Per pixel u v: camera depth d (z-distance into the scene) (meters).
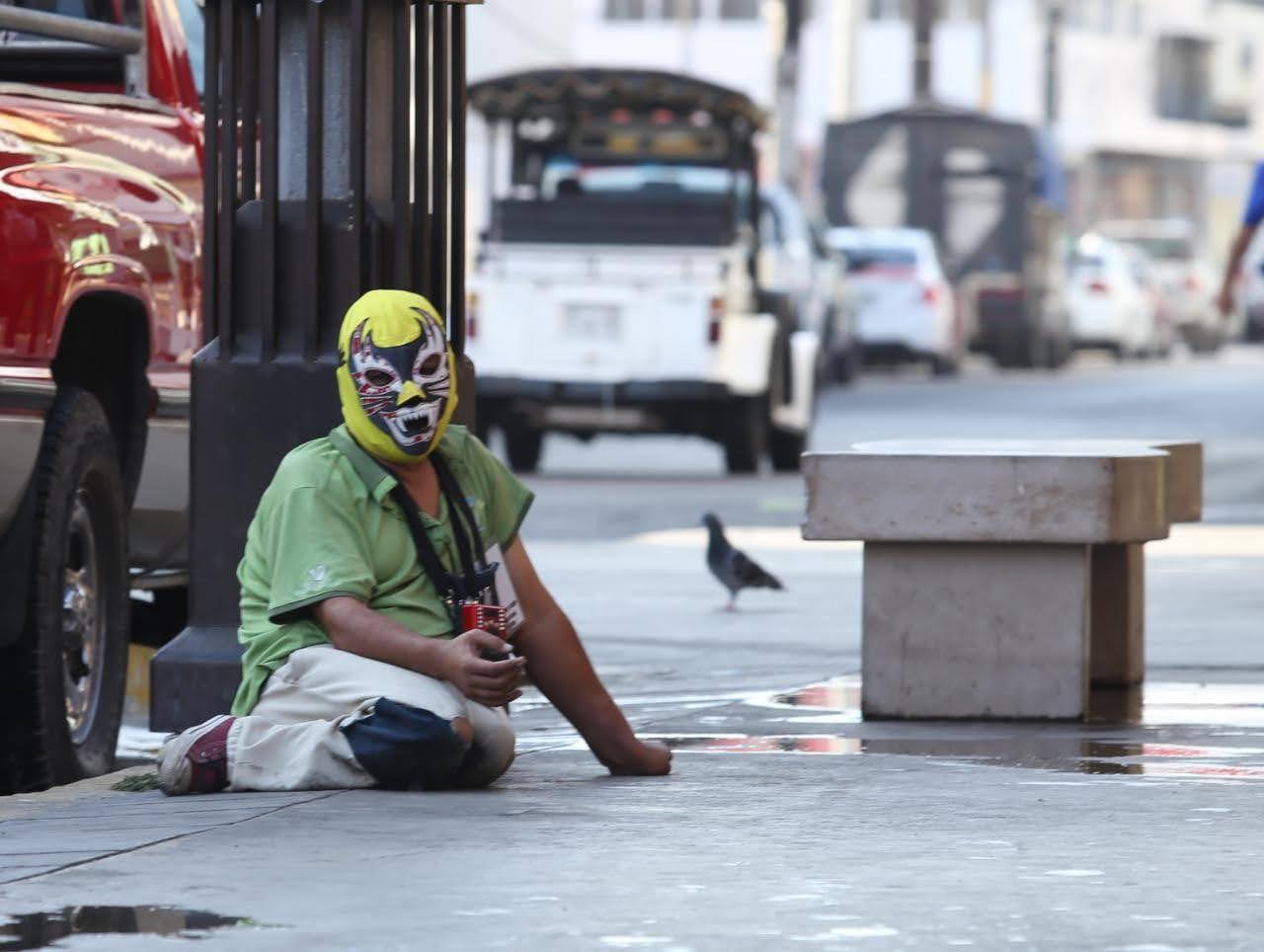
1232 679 22.02
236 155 18.17
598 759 16.44
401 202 18.12
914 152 111.81
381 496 15.62
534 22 104.75
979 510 19.05
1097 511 18.89
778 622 28.53
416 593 15.76
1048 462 18.94
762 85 187.75
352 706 15.44
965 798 15.20
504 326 52.09
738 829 13.98
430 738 15.17
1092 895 12.15
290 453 15.91
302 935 11.25
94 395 19.69
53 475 17.97
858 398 86.31
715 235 52.50
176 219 20.30
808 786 15.73
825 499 19.38
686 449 65.38
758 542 39.31
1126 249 138.00
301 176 18.22
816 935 11.27
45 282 17.97
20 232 17.67
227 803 14.98
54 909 11.80
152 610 23.20
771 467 56.34
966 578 19.38
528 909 11.78
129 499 20.16
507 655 15.42
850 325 93.00
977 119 111.25
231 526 17.98
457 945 11.07
